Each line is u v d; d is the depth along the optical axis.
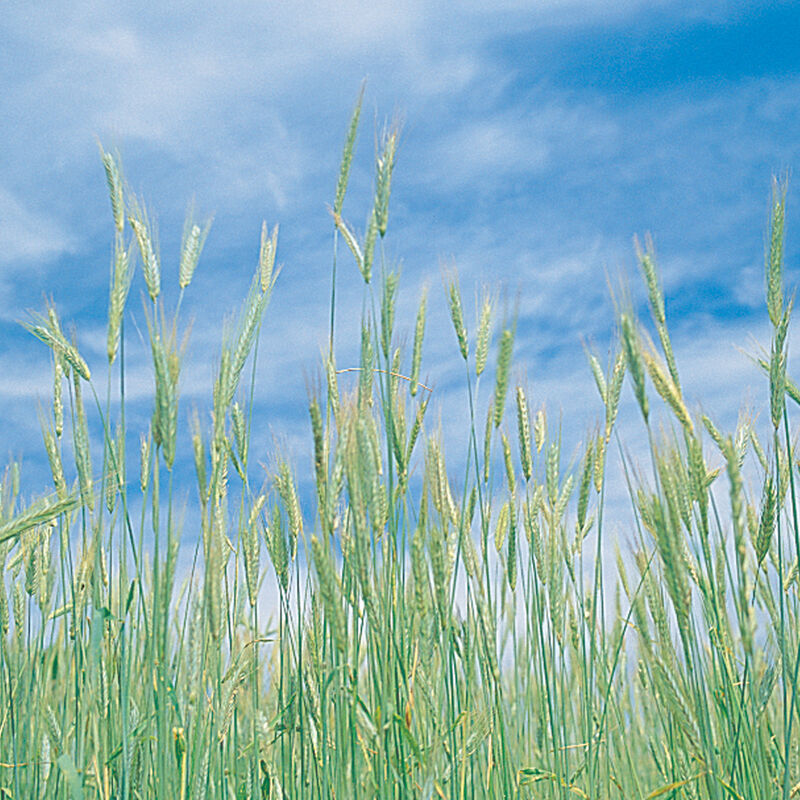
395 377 1.18
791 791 1.10
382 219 1.17
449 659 1.14
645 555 1.14
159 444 1.05
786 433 1.14
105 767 1.09
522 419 1.32
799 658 1.07
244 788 1.19
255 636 1.25
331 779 1.14
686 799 1.17
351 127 1.22
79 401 1.19
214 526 1.11
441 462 1.21
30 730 1.19
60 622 1.20
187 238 1.19
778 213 1.14
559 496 1.33
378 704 1.10
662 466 1.02
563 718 1.25
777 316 1.13
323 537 1.06
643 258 1.14
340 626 1.05
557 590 1.25
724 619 1.11
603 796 1.25
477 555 1.23
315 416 1.06
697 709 1.05
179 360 1.07
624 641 1.39
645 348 1.04
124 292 1.14
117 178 1.16
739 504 0.92
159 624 1.08
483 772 1.25
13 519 1.13
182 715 1.09
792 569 1.16
